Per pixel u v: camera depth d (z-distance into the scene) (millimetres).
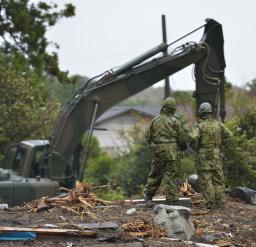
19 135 55562
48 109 57875
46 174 37406
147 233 24094
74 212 28469
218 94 39031
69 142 38094
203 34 39531
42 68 67875
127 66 38812
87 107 38406
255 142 44906
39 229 22625
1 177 35344
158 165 31156
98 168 67875
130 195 56188
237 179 44000
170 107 31203
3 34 67312
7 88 57438
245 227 27359
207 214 30188
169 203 31172
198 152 31734
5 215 27625
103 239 22109
